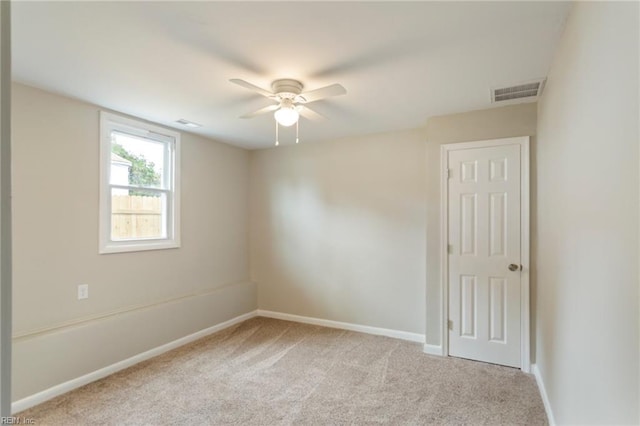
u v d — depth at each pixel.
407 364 3.04
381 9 1.61
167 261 3.54
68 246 2.71
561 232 1.92
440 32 1.81
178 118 3.29
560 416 1.94
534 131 2.91
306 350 3.38
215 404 2.38
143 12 1.63
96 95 2.68
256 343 3.58
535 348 2.87
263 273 4.62
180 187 3.70
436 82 2.46
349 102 2.88
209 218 4.08
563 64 1.83
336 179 4.14
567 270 1.78
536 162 2.89
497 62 2.14
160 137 3.51
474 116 3.12
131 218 3.25
